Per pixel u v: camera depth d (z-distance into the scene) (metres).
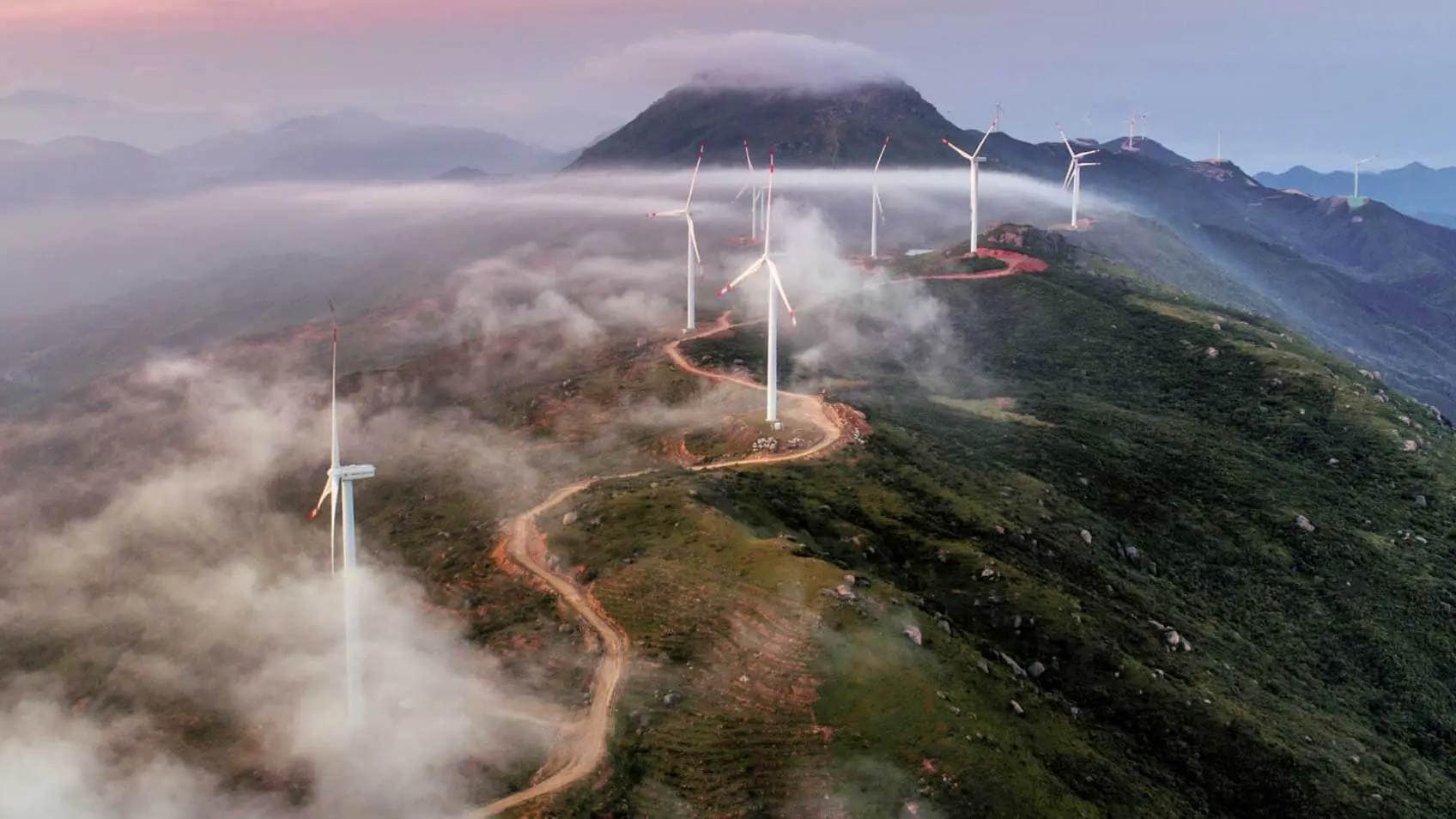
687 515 121.12
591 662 99.88
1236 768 105.56
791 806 81.75
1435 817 107.81
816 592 101.19
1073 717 101.38
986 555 129.00
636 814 82.38
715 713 90.88
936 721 87.75
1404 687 142.12
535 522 132.50
